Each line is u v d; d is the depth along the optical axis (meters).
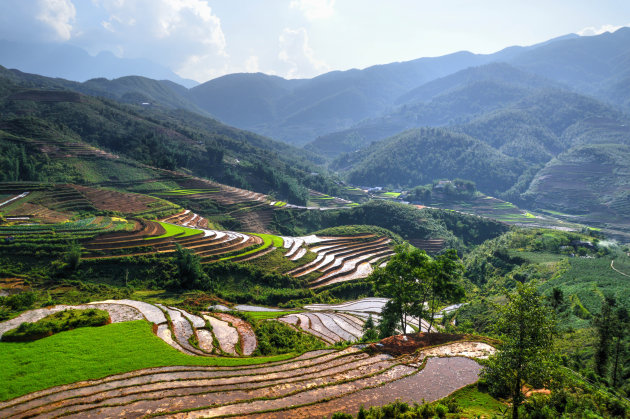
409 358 38.38
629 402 32.12
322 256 110.50
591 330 52.16
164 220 118.50
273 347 47.12
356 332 62.00
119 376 32.66
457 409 27.97
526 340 25.31
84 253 80.31
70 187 119.94
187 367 35.16
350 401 29.56
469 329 65.38
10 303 50.03
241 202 165.00
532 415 25.92
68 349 36.84
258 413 27.22
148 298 70.00
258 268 91.44
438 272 45.66
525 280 88.88
